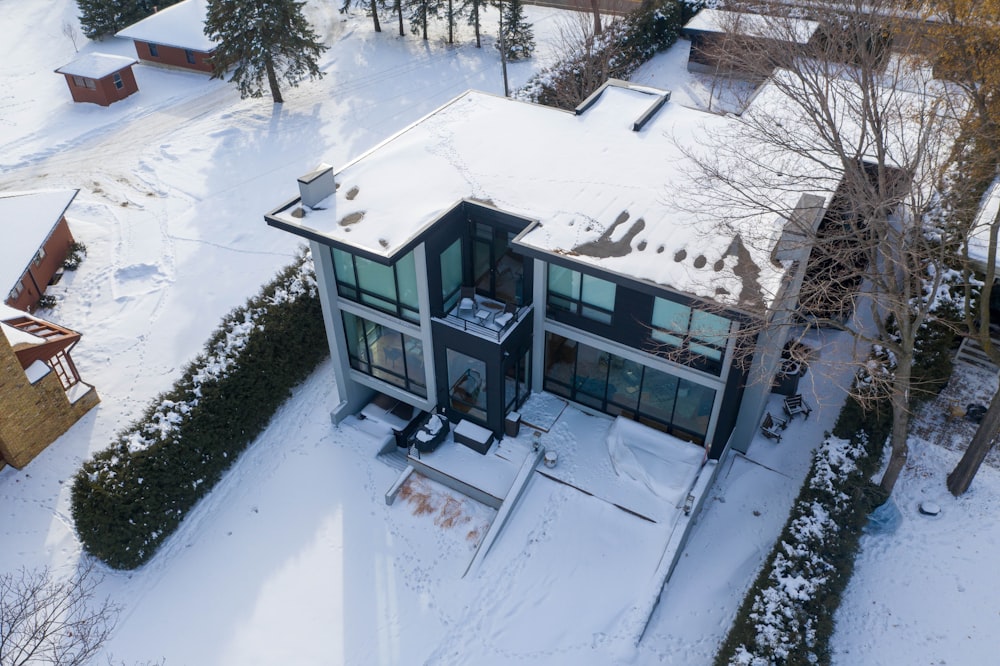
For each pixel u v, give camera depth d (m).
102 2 50.22
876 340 18.53
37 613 20.17
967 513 20.94
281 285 27.42
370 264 21.69
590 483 22.14
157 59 47.56
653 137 24.42
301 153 38.50
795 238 18.30
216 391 23.95
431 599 20.47
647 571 20.22
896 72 19.44
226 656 19.66
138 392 26.50
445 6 49.91
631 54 42.59
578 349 22.80
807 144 20.09
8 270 27.70
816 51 20.52
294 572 21.38
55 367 25.61
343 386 25.05
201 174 37.19
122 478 21.59
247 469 24.16
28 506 23.25
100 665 19.50
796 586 18.69
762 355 19.62
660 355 21.09
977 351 24.84
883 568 20.05
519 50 46.09
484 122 25.53
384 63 46.59
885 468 21.89
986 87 18.36
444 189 22.19
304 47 41.19
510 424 23.28
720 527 21.56
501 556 21.00
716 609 19.86
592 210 21.12
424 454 23.33
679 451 22.22
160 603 20.88
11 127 42.06
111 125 41.66
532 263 21.44
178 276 31.00
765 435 23.39
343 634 19.92
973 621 18.83
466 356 22.12
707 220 20.28
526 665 18.95
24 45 51.28
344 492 23.34
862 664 18.36
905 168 17.91
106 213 34.75
